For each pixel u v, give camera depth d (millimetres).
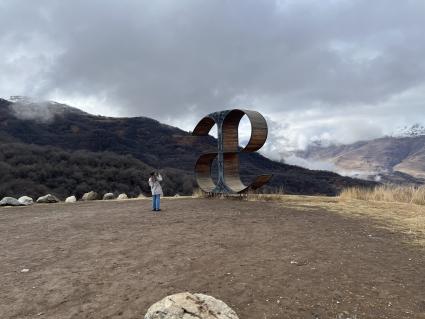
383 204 14312
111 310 5035
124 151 135875
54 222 12055
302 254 7445
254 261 7020
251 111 17156
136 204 17203
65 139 148875
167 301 3906
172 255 7488
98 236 9500
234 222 10961
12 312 5039
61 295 5559
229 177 18031
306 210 13102
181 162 129125
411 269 6602
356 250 7746
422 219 10875
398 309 5090
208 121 19203
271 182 88188
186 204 15914
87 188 62406
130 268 6715
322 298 5395
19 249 8359
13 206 17672
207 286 5809
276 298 5383
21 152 69625
